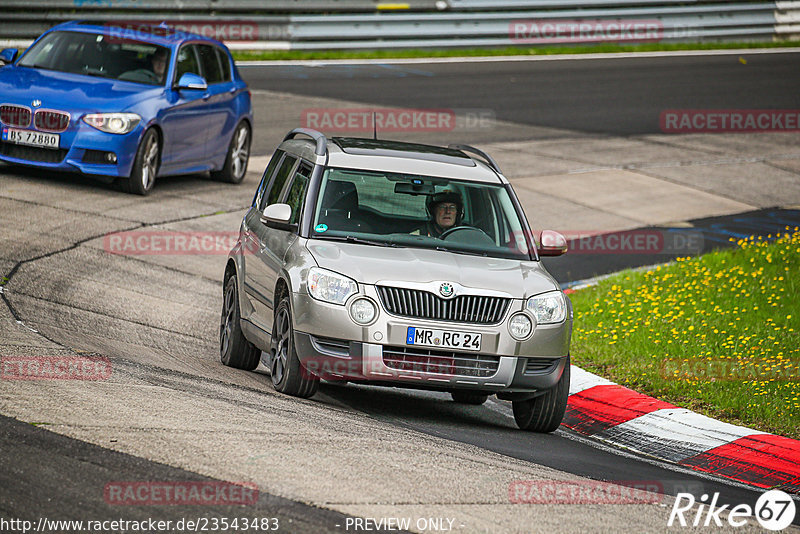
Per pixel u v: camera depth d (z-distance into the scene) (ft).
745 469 93.71
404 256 96.73
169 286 139.74
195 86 185.68
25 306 116.98
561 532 65.82
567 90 316.60
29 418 75.82
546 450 91.40
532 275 98.73
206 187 200.03
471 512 67.41
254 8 325.21
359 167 105.09
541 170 237.25
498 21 361.10
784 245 178.29
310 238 98.84
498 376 93.35
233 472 69.62
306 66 319.27
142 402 83.87
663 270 164.35
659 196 227.81
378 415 95.35
